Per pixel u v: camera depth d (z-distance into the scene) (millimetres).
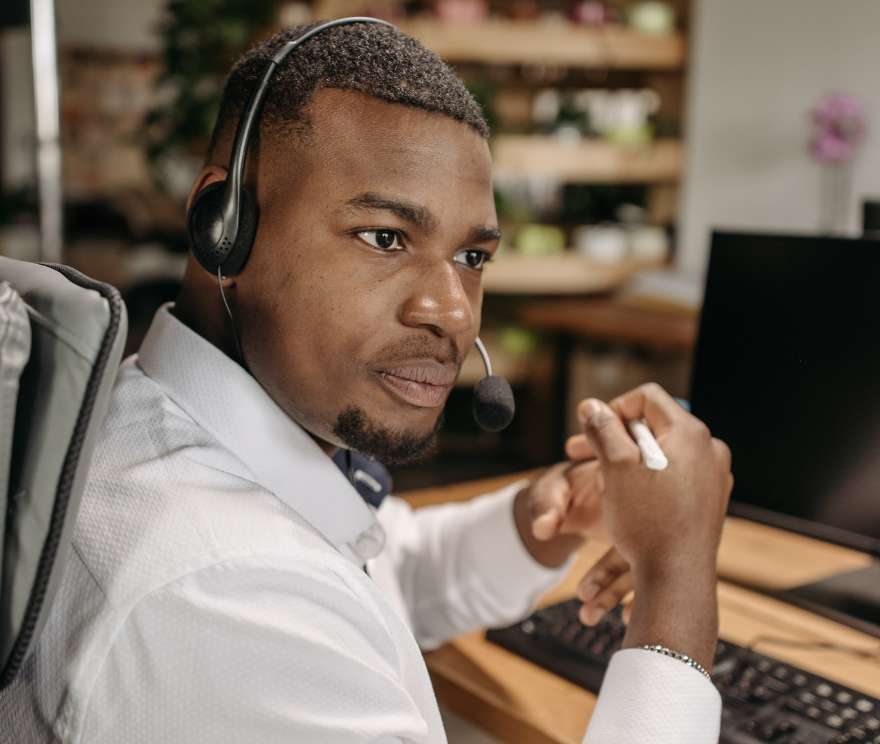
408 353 684
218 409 708
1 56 5523
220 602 589
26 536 555
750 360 1210
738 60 3711
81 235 4660
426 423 713
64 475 551
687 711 711
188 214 744
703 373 1249
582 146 3797
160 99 5324
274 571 612
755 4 3629
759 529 1434
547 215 4098
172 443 691
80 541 632
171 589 583
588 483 1043
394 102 670
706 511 795
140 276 4273
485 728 960
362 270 671
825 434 1155
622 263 3857
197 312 754
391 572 1014
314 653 605
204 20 3279
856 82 3412
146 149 3645
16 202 3973
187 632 579
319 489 736
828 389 1151
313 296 675
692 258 3945
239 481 692
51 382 552
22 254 3932
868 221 1459
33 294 588
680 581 764
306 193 668
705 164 3859
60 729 582
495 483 1597
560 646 1037
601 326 3174
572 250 4012
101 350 552
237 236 695
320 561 645
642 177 3891
